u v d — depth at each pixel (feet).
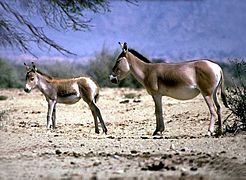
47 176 72.43
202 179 69.77
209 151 89.04
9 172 75.46
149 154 87.92
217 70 106.93
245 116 107.65
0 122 127.24
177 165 79.56
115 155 87.25
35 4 131.34
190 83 107.45
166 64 110.93
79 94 128.67
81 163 81.82
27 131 119.24
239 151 88.43
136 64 114.11
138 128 132.05
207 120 134.72
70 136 112.27
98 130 123.65
